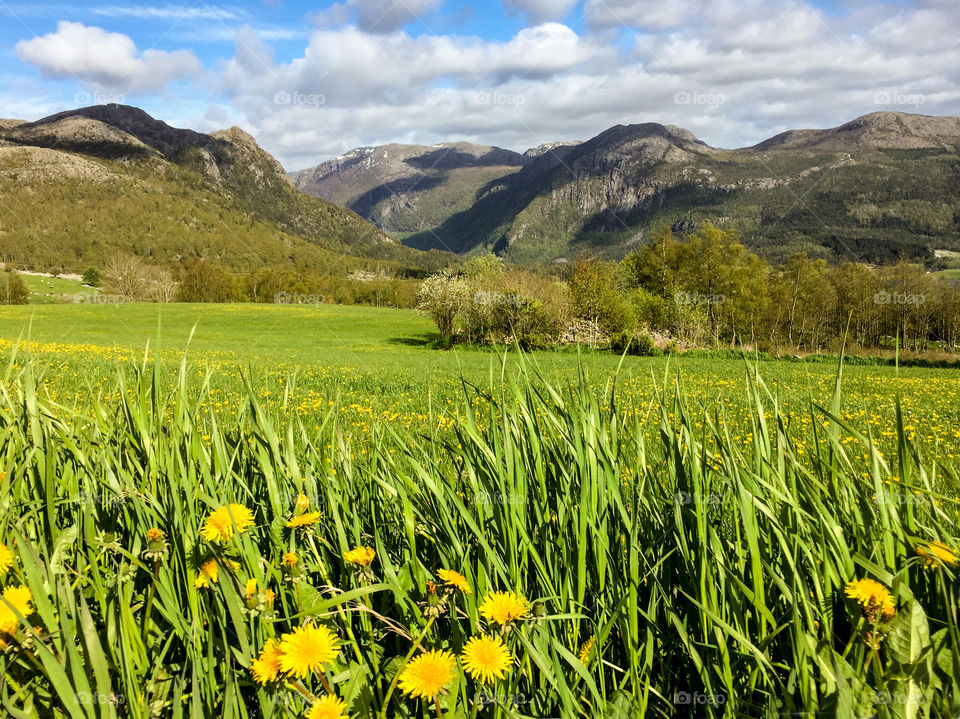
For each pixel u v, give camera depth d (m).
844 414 8.88
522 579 1.48
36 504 1.58
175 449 1.71
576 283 48.78
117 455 1.86
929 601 1.36
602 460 1.58
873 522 1.38
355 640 1.36
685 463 1.71
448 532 1.43
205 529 1.34
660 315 41.22
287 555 1.35
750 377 1.75
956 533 1.57
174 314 68.31
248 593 1.29
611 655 1.46
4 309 67.56
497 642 1.13
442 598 1.24
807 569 1.42
